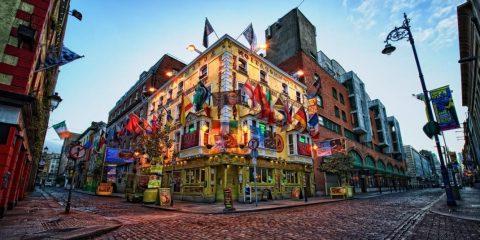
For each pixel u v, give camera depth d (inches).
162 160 847.7
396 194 1176.8
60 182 2851.9
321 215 405.7
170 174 850.1
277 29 1453.0
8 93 286.8
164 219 369.7
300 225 307.3
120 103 1758.1
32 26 331.0
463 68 834.2
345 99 1520.7
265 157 743.7
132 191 725.9
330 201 717.9
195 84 888.9
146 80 1352.1
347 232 261.6
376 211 455.2
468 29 578.9
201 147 697.0
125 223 329.7
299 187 844.6
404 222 325.1
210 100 766.5
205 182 686.5
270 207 518.6
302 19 1384.1
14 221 315.0
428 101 502.9
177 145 851.4
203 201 674.2
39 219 337.1
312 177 943.7
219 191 687.7
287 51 1325.0
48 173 3720.5
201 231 272.1
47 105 623.2
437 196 916.6
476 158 1539.1
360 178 1395.2
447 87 503.5
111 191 1136.8
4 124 289.9
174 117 948.0
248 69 840.9
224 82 744.3
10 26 319.3
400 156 2305.6
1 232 241.9
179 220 358.3
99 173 1536.7
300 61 1190.9
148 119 1183.6
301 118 820.0
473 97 964.6
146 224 321.7
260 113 708.0
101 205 604.4
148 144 754.8
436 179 4178.2
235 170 711.1
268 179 772.0
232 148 677.3
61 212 424.5
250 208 502.3
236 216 403.9
